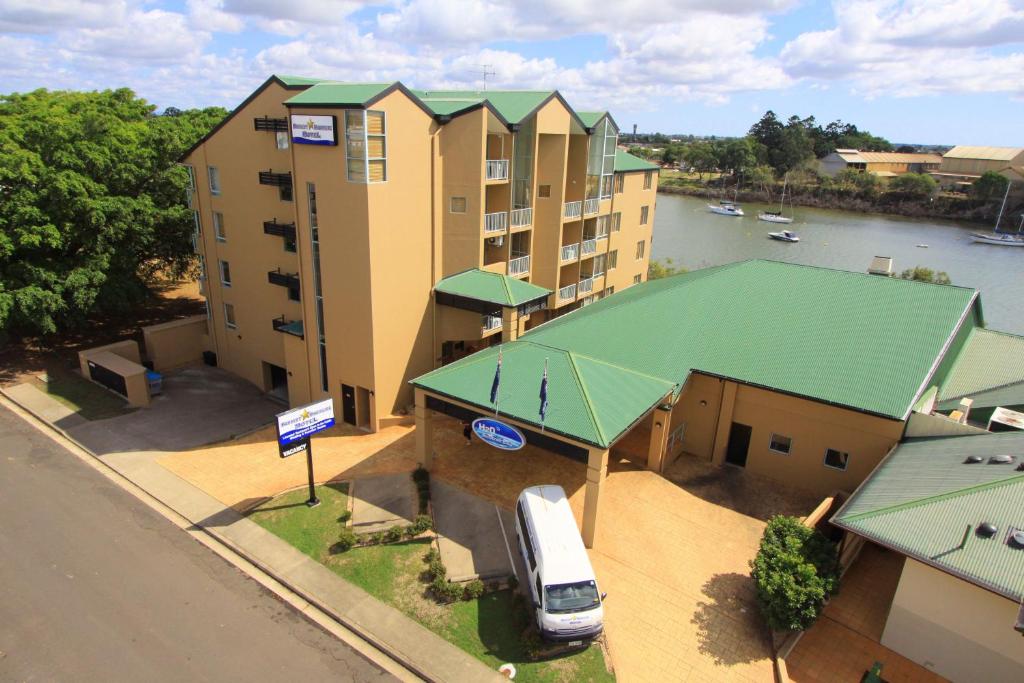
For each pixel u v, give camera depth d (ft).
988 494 53.31
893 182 403.13
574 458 63.52
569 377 69.97
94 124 118.52
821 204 420.77
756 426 79.00
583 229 124.67
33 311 100.89
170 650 53.31
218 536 67.82
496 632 55.36
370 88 85.20
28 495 75.25
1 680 49.90
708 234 316.19
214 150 108.37
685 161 539.70
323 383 98.94
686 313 87.71
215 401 107.65
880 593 61.26
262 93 98.58
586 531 64.80
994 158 432.66
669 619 57.16
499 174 100.58
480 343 113.50
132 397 102.63
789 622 53.47
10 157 101.04
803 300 86.28
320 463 82.79
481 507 71.20
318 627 56.49
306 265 93.76
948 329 76.69
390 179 86.69
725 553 65.72
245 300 113.39
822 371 75.20
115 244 115.44
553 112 107.65
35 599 58.34
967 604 49.85
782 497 75.77
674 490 76.18
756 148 469.16
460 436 87.66
